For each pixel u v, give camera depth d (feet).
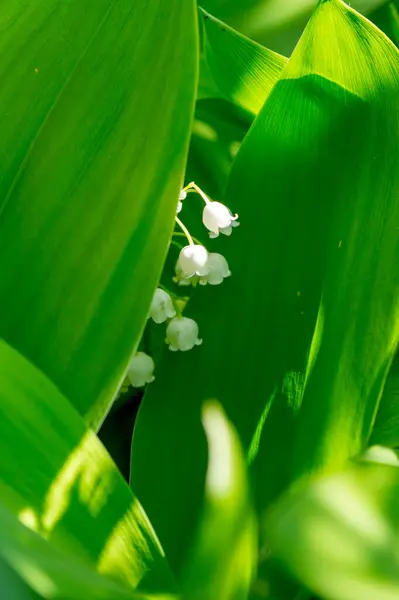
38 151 1.22
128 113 1.21
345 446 1.25
